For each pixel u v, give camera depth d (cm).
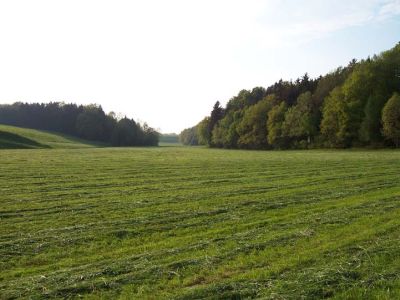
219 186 2720
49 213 1850
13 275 1064
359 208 1783
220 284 934
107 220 1700
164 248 1278
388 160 4469
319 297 862
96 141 17650
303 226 1482
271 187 2616
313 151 7975
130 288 945
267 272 1002
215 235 1415
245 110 12975
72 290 929
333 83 9712
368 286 908
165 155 6544
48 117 19938
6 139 10719
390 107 6962
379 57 8769
